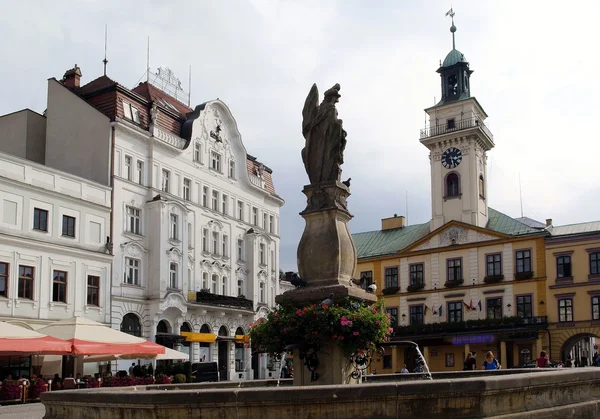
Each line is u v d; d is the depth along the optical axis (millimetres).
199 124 47062
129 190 40250
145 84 46719
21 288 32438
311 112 12266
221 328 47500
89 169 39594
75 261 35656
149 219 41562
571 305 53500
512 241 56938
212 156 48875
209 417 6938
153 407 7113
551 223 59188
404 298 61594
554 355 53250
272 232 56281
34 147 41562
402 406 6863
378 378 13562
